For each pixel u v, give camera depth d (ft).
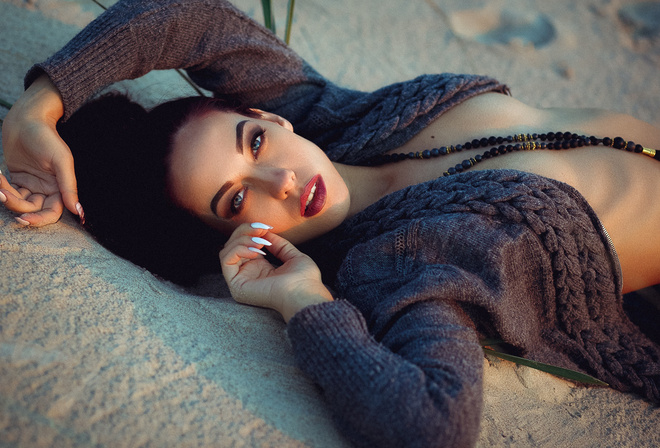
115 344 4.27
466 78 6.47
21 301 4.34
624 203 5.69
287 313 4.82
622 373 5.42
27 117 5.41
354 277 5.33
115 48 5.88
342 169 6.40
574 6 11.94
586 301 5.41
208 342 4.69
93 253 5.17
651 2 11.91
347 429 4.19
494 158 5.95
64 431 3.66
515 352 5.27
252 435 4.05
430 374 4.21
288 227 5.66
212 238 6.04
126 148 5.80
